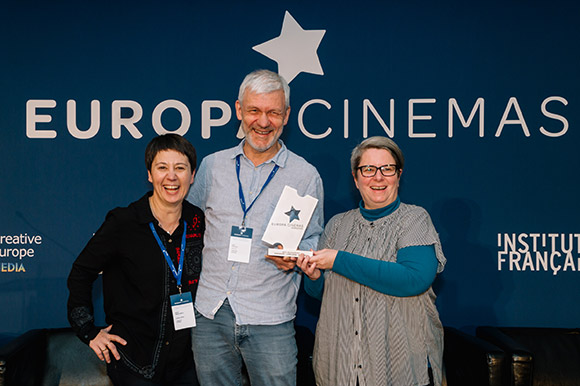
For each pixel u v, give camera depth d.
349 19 2.69
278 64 2.69
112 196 2.69
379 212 1.83
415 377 1.73
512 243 2.68
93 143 2.69
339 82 2.70
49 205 2.68
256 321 1.81
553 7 2.66
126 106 2.69
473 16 2.67
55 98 2.68
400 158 1.82
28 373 2.24
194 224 1.97
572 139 2.67
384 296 1.76
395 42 2.68
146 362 1.83
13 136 2.67
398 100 2.69
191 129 2.70
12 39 2.67
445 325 2.70
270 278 1.87
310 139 2.70
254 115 1.84
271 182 1.94
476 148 2.68
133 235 1.83
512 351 2.13
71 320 1.84
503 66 2.67
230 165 1.97
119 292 1.85
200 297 1.88
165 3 2.69
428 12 2.68
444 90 2.68
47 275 2.68
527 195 2.67
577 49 2.66
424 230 1.77
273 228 1.83
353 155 1.88
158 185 1.83
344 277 1.84
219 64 2.70
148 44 2.69
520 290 2.68
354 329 1.76
